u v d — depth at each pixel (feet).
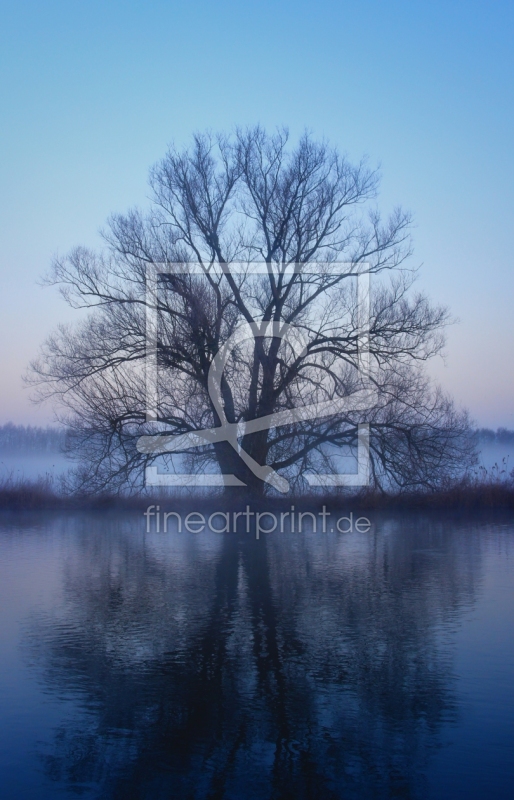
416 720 23.73
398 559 55.42
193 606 39.99
